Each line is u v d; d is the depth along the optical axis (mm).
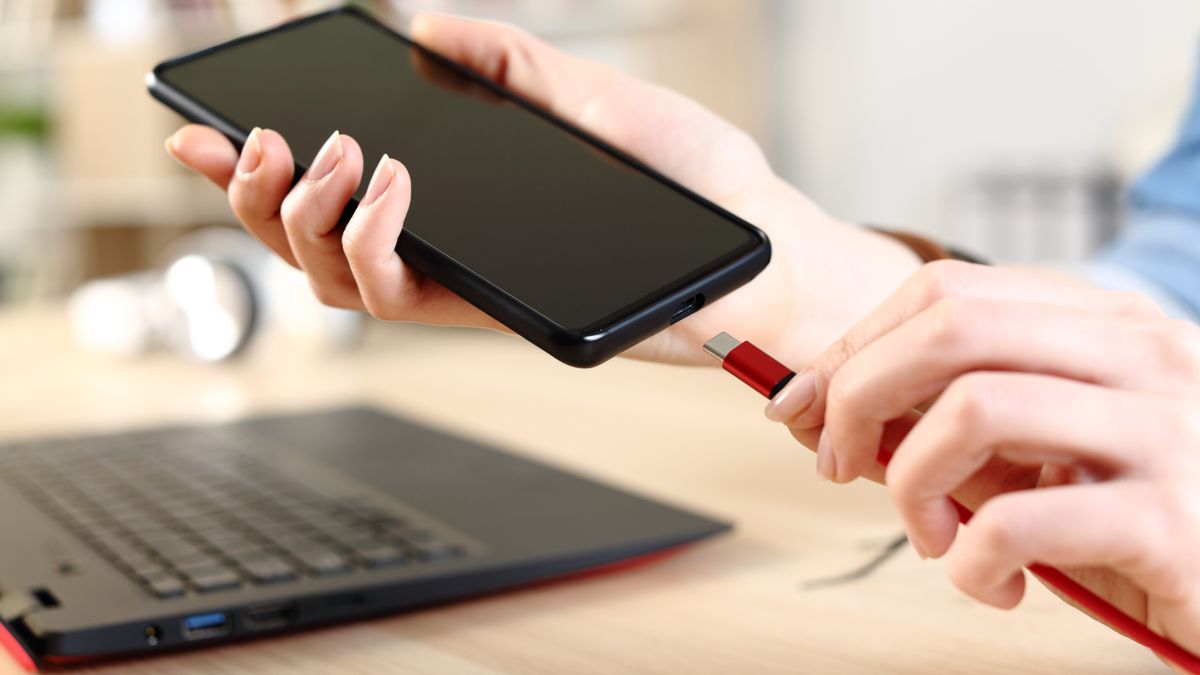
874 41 3924
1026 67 3729
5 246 3938
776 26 4051
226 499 880
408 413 1176
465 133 801
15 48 3830
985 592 621
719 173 862
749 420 1130
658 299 709
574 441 1077
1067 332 625
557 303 708
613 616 783
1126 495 611
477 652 749
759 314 850
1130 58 3574
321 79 829
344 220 750
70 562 790
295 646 755
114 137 3770
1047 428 613
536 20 3594
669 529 841
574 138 810
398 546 808
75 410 1238
